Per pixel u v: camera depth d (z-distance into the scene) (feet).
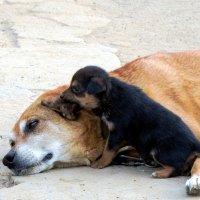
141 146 35.47
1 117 44.16
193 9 76.84
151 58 40.09
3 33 65.57
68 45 61.82
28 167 36.47
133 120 35.22
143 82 37.88
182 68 39.52
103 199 32.68
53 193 33.58
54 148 36.88
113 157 36.35
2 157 38.70
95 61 56.75
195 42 65.21
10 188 34.40
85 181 34.99
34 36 64.34
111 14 74.84
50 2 77.82
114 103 35.27
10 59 56.95
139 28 69.67
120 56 59.36
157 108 35.32
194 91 38.70
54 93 37.81
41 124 36.99
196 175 32.99
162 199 32.42
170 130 34.86
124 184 34.35
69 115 36.73
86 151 37.01
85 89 35.76
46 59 57.16
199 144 35.12
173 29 69.51
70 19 71.41
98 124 36.70
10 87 49.78
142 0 81.10
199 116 38.27
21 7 75.36
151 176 35.17
